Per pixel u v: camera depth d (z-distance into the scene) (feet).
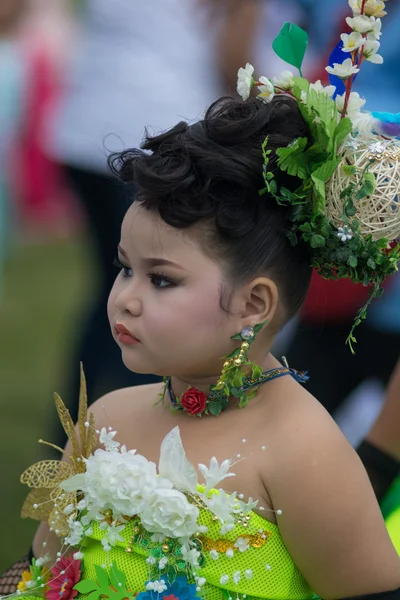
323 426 14.15
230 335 14.26
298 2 27.35
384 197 13.92
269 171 14.14
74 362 28.58
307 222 14.24
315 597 15.20
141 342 14.28
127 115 28.48
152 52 28.35
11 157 67.56
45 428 38.40
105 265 28.48
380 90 26.18
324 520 13.85
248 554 13.99
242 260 14.08
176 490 13.78
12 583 16.61
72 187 28.78
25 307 59.26
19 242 74.13
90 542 14.80
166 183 13.76
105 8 28.50
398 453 18.29
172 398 15.12
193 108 28.53
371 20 14.20
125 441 15.43
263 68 28.17
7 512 30.94
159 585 13.76
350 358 27.04
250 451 14.16
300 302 15.05
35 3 53.52
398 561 14.43
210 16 27.99
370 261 14.29
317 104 13.99
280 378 14.78
